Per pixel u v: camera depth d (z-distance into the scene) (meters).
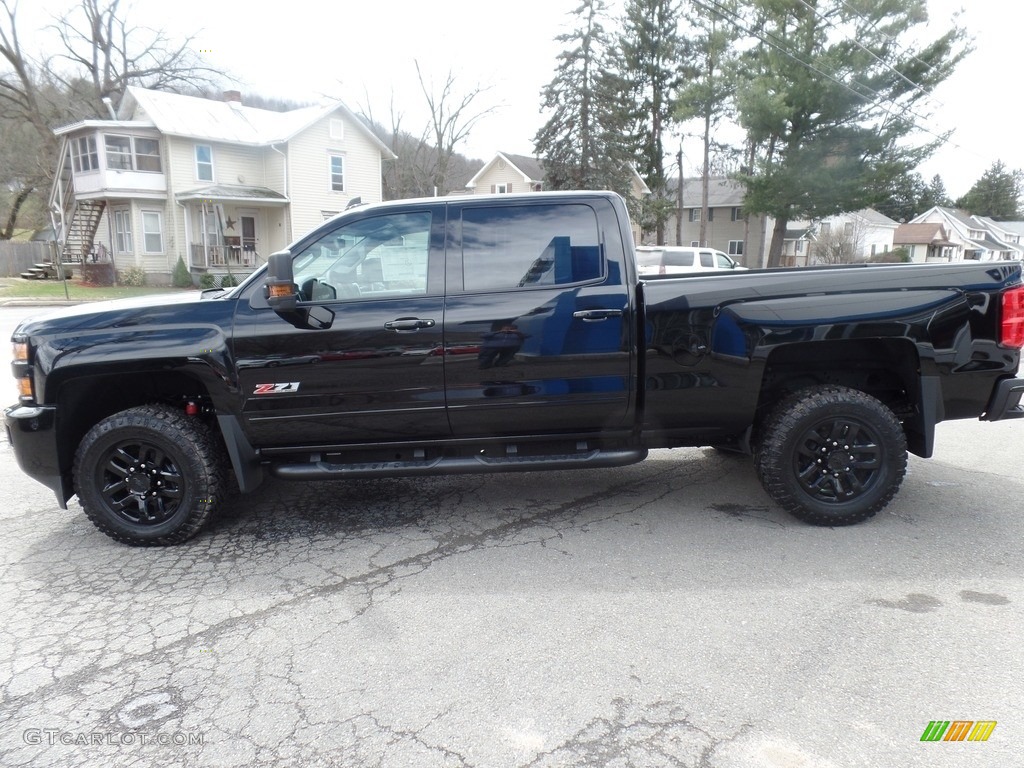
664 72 39.19
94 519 4.11
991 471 5.39
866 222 50.91
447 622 3.23
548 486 5.16
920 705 2.58
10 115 38.41
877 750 2.35
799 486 4.20
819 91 26.33
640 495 4.93
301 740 2.46
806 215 29.86
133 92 30.97
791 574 3.66
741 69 28.78
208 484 4.09
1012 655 2.90
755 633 3.09
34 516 4.70
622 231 4.12
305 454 4.25
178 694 2.74
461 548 4.07
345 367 4.00
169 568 3.88
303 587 3.62
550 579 3.65
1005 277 4.10
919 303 4.04
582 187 34.62
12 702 2.71
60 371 3.93
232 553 4.07
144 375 4.17
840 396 4.10
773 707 2.58
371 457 4.32
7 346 12.09
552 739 2.44
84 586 3.68
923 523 4.33
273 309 3.96
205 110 32.44
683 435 4.32
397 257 4.09
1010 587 3.49
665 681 2.75
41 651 3.07
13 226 42.38
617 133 35.28
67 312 4.13
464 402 4.09
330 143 33.94
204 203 30.14
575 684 2.75
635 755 2.35
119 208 30.75
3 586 3.70
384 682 2.79
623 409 4.20
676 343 4.07
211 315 3.98
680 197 41.00
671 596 3.44
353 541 4.21
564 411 4.17
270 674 2.86
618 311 4.06
